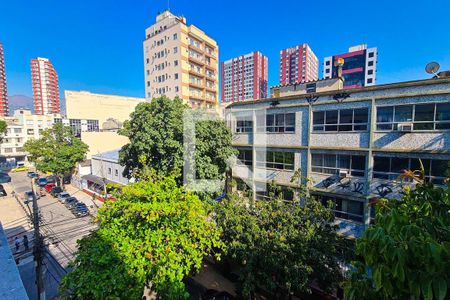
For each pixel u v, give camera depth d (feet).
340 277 27.73
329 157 41.83
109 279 17.74
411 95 33.40
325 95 41.45
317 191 43.11
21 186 116.16
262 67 275.39
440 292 7.04
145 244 21.94
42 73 279.90
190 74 147.64
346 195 39.99
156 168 41.01
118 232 22.44
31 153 99.81
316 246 25.31
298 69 278.26
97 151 112.88
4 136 167.53
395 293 8.48
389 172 36.24
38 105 281.33
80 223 66.28
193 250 23.49
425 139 33.04
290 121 45.91
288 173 46.68
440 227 9.87
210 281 40.04
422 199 12.69
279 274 25.54
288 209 29.43
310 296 34.83
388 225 9.23
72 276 18.16
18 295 18.74
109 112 163.02
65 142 106.83
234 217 28.43
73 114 147.74
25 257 49.01
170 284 20.47
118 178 87.86
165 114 41.47
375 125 36.99
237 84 286.87
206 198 38.42
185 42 142.51
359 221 39.47
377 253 8.73
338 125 40.47
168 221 23.26
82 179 102.47
